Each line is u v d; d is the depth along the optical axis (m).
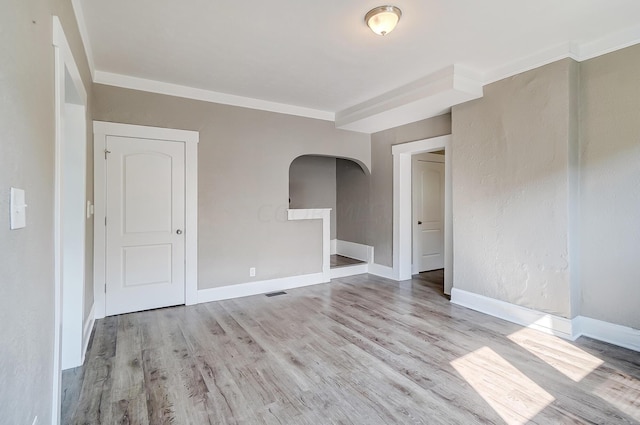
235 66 3.27
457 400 2.01
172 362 2.47
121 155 3.46
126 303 3.52
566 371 2.34
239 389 2.13
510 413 1.88
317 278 4.86
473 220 3.64
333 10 2.34
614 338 2.78
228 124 4.08
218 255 4.04
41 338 1.32
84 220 2.57
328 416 1.87
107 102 3.38
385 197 5.22
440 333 3.02
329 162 6.44
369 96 4.19
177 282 3.79
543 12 2.39
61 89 1.64
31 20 1.20
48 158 1.44
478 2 2.25
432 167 5.71
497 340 2.87
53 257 1.52
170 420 1.83
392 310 3.67
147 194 3.60
